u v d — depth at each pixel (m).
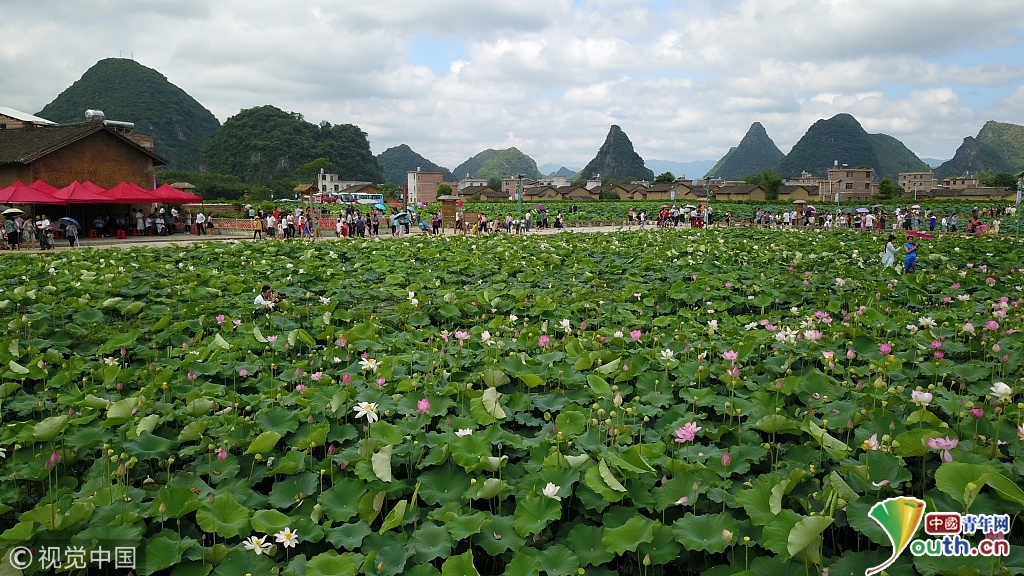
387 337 8.59
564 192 109.44
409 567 3.81
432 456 4.80
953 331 8.98
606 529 3.93
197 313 10.29
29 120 46.88
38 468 4.73
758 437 5.26
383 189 123.56
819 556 3.55
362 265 16.59
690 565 4.00
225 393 6.67
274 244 21.05
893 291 12.01
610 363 6.52
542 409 6.04
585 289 13.03
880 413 5.28
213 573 3.76
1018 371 6.98
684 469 4.57
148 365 7.38
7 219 26.66
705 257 17.66
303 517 4.28
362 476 4.46
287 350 8.36
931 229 37.72
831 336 8.23
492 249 20.81
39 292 11.70
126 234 32.72
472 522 3.99
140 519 4.05
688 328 8.87
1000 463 4.39
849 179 107.44
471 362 7.28
